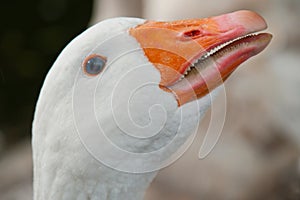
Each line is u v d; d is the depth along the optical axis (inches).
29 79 641.6
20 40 657.6
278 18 414.0
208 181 403.9
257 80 407.5
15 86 638.5
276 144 406.6
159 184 410.9
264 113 405.1
